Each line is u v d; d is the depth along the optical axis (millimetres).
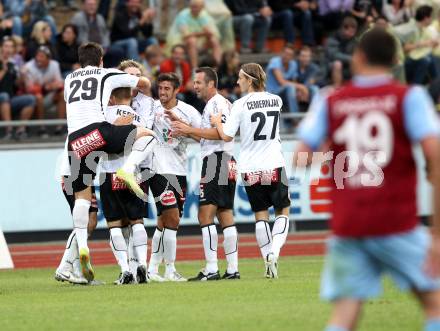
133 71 36594
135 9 64250
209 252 37594
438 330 16875
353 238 17016
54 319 26062
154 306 28375
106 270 45781
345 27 64688
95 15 63219
